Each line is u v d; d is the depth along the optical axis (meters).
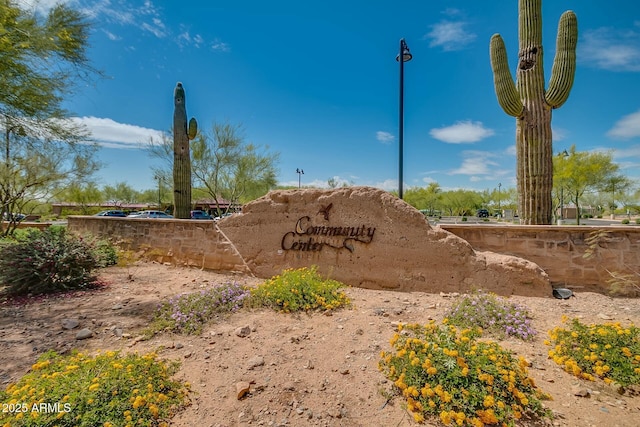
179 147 12.45
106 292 6.01
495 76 7.69
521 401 2.39
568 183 25.52
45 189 13.73
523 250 5.82
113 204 41.34
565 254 5.60
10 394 2.43
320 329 4.14
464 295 5.45
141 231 9.32
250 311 4.77
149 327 4.25
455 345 2.80
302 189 7.08
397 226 6.12
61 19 7.14
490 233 6.01
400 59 9.66
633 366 2.81
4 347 3.69
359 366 3.26
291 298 4.91
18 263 5.90
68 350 3.61
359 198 6.47
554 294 5.33
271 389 2.92
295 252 6.93
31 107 7.22
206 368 3.24
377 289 6.12
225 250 7.71
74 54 7.38
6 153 11.34
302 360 3.40
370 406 2.70
